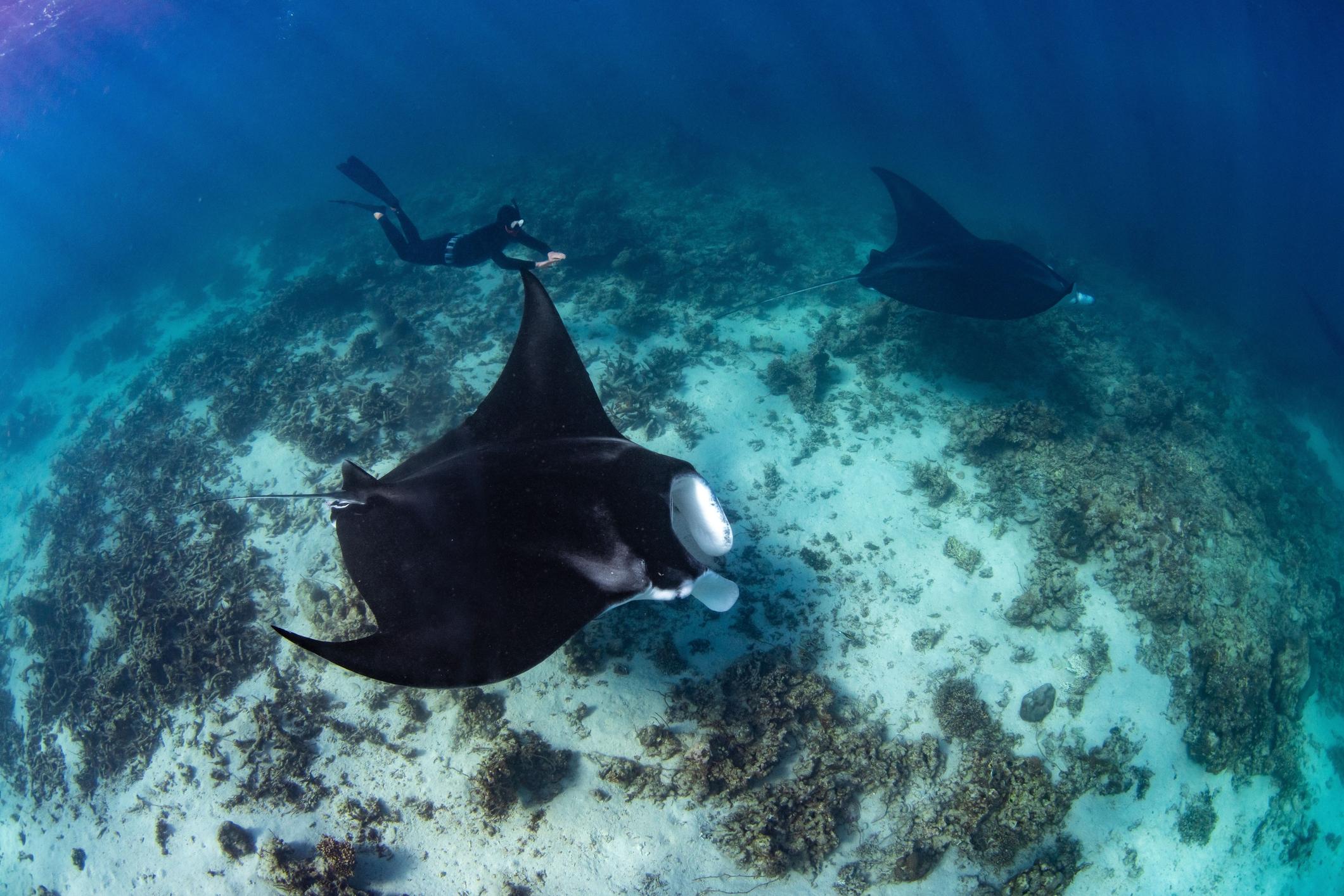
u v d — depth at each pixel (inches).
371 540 143.5
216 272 819.4
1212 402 447.2
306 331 490.6
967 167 1131.3
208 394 441.7
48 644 313.9
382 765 233.8
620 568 114.4
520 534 125.8
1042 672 260.7
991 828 223.9
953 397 370.0
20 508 452.4
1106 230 935.7
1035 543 296.0
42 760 274.8
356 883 212.1
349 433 351.3
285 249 796.0
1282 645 293.0
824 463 330.0
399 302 500.4
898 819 224.2
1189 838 244.5
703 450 335.3
